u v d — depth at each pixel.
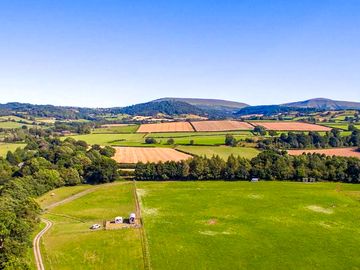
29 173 160.62
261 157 174.50
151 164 168.75
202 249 88.00
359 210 118.75
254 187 151.25
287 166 166.62
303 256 84.00
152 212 117.69
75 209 123.50
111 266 79.19
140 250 87.31
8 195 117.56
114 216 114.94
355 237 95.44
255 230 100.69
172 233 98.75
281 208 120.94
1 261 70.38
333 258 83.00
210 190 146.38
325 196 135.62
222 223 106.56
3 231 77.12
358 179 158.62
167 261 81.56
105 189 150.75
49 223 109.38
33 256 84.38
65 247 89.81
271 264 80.19
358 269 78.00
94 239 94.94
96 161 167.25
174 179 168.00
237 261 81.56
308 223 106.19
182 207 122.81
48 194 144.38
